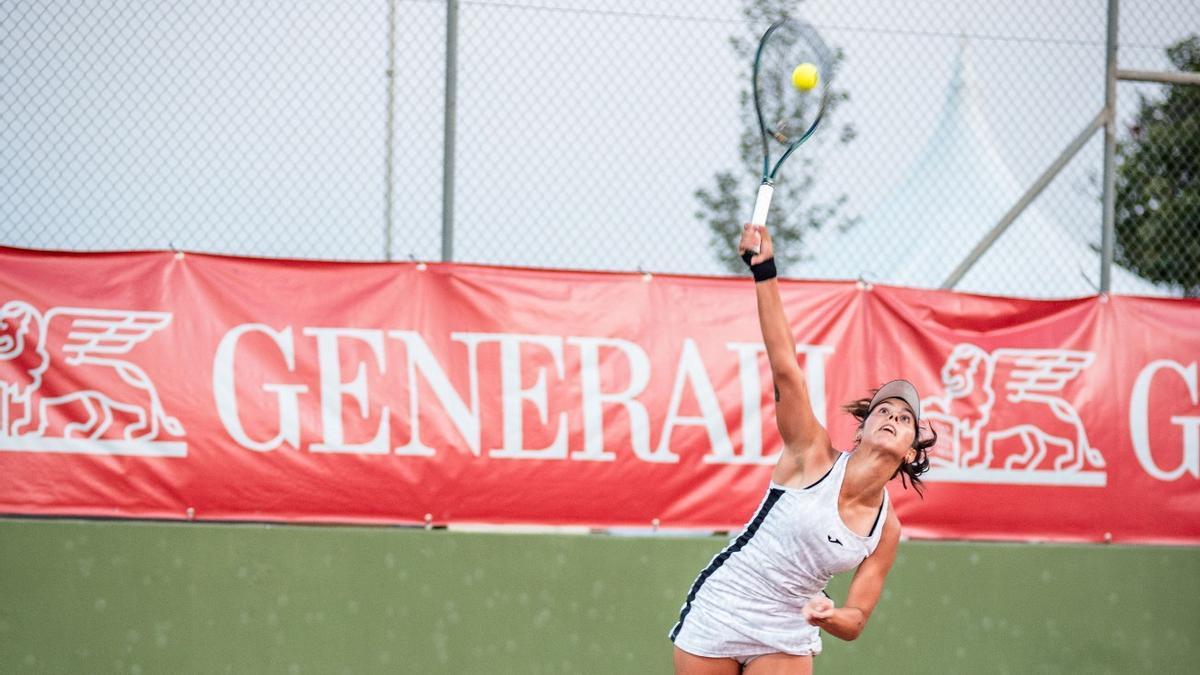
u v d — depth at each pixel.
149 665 19.64
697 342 21.20
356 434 20.23
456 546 20.42
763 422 21.22
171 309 19.97
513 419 20.64
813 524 13.76
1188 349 22.44
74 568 19.58
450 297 20.67
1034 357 21.97
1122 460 22.06
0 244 19.80
